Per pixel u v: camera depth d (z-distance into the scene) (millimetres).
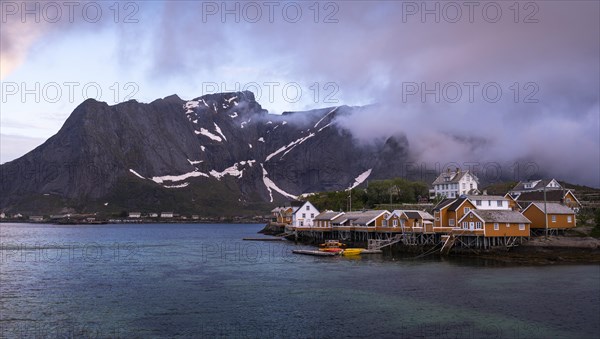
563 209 116000
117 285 77250
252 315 57750
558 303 62062
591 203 144750
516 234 107125
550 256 99938
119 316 57781
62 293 71000
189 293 70250
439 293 68125
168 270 94438
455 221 116500
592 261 96625
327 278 80875
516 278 78875
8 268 99188
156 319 56375
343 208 198375
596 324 53469
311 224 183875
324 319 55812
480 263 96750
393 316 56719
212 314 58375
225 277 84188
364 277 81312
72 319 56562
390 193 184750
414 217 122062
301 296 67250
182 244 173500
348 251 117250
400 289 70938
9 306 62938
